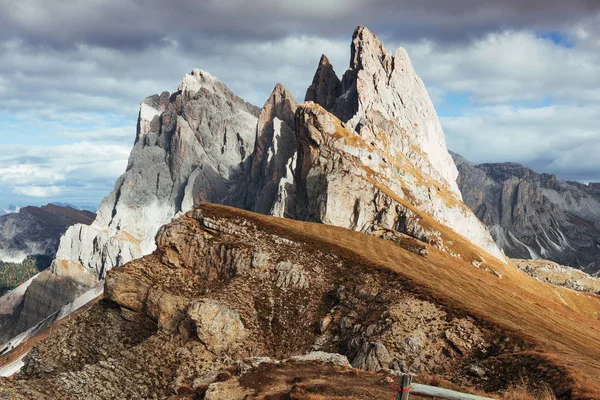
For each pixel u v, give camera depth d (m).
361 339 79.69
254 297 95.94
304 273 99.38
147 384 77.38
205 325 84.12
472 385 61.69
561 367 57.44
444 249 173.62
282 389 45.59
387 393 42.06
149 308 97.19
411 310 81.88
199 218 118.00
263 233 113.19
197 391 49.66
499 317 83.69
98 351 95.00
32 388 67.44
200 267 109.06
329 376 48.59
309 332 89.25
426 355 73.31
